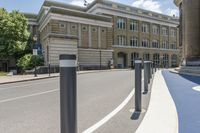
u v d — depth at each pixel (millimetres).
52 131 5008
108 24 51938
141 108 6617
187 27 24719
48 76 25281
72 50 39938
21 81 20031
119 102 8320
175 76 19469
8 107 7812
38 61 40062
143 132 4555
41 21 52531
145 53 65875
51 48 37656
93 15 49125
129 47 61406
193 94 9000
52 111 7051
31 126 5430
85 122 5629
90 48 48094
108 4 57406
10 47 43125
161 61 70688
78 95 10227
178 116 5648
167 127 4812
